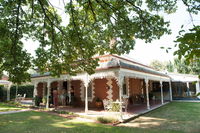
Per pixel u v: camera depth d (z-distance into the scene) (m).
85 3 6.45
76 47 7.27
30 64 6.80
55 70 7.64
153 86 26.75
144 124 9.00
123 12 6.38
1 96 23.67
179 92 25.72
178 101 23.00
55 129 7.70
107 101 12.50
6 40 5.93
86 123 9.12
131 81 17.97
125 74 10.91
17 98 20.75
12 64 6.09
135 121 9.79
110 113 11.15
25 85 28.00
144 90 22.09
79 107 14.87
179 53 2.09
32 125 8.59
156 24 6.09
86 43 7.13
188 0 3.71
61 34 7.31
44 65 7.49
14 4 5.88
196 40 1.92
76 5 7.20
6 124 8.81
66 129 7.69
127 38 6.92
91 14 7.17
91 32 7.66
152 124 9.00
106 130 7.43
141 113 11.66
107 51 7.96
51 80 14.88
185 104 19.05
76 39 6.90
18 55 6.21
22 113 12.57
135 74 12.49
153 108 14.41
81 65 7.68
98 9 6.82
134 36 6.66
